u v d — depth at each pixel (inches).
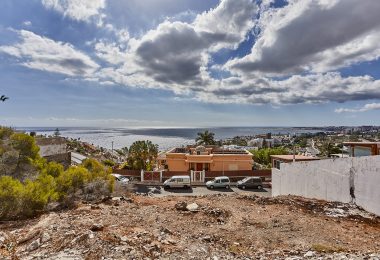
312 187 636.1
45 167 683.4
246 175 1359.5
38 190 481.1
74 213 419.5
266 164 1800.0
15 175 628.1
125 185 831.1
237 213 444.5
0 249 269.7
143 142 1524.4
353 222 410.3
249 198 564.4
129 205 494.9
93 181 627.5
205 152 1492.4
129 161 1507.1
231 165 1396.4
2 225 375.9
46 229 311.3
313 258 264.2
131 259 241.6
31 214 446.9
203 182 1306.6
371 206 457.7
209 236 334.6
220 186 1186.0
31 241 289.1
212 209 454.0
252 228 373.4
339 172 540.1
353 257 263.4
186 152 1577.3
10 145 703.7
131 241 281.0
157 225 368.2
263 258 270.5
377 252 288.5
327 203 512.7
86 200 562.3
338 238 338.3
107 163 1589.6
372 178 455.5
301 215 437.1
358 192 489.4
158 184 1263.5
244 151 1595.7
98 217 390.9
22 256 248.7
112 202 522.6
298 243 319.9
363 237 344.2
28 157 687.7
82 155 1752.0
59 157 1213.1
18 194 439.2
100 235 285.9
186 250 278.7
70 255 241.1
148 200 565.3
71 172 607.5
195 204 482.3
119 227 341.4
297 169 711.1
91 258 238.7
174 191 1122.7
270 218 417.7
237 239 332.5
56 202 522.6
